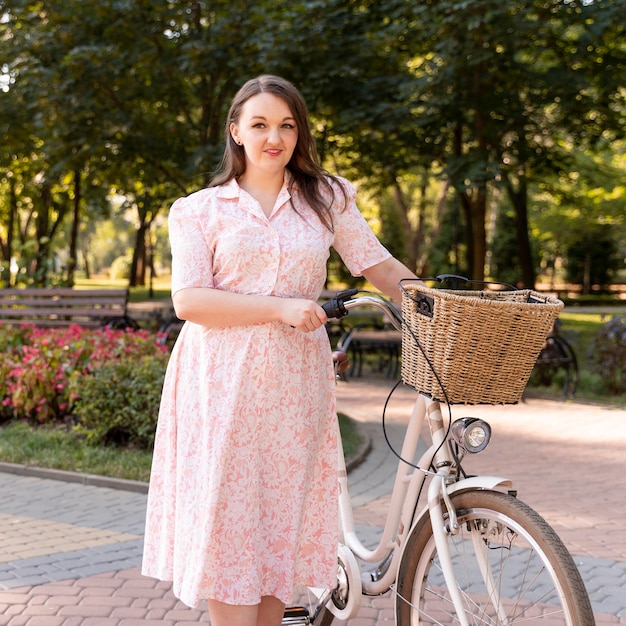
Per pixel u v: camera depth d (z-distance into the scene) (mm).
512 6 11375
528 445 7781
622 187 24359
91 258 84312
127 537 4859
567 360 10680
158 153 14195
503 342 2355
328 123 14703
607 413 9555
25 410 8000
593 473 6652
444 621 3172
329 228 2705
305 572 2738
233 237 2584
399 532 2855
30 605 3816
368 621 3660
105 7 12781
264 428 2586
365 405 10016
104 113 13656
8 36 14570
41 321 12250
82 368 8008
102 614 3721
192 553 2578
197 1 13180
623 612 3848
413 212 37375
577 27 14266
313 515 2742
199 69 12875
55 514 5363
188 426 2646
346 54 13133
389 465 6875
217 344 2604
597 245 37531
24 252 16094
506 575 3369
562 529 5145
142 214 18031
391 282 2859
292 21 12367
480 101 13336
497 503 2479
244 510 2557
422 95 13477
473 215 16453
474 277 17359
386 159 15453
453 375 2377
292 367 2613
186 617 3699
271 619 2742
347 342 3170
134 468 6340
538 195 29859
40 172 21594
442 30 12133
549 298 2473
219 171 2752
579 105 13992
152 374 7227
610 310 28266
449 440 2590
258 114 2604
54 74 13102
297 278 2621
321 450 2752
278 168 2645
